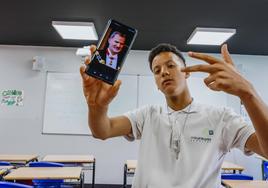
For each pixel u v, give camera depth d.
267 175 3.79
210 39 4.30
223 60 0.59
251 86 0.56
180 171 0.84
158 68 0.95
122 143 5.08
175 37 4.42
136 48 5.15
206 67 0.57
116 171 5.01
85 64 0.78
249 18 3.60
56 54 5.27
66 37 4.40
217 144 0.86
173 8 3.37
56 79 5.20
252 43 4.65
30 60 5.25
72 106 5.14
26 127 5.08
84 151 5.04
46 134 5.07
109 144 5.07
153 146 0.91
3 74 5.20
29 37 4.71
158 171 0.86
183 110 0.93
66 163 3.81
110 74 0.78
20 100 5.14
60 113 5.12
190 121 0.91
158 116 0.95
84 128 5.09
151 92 5.20
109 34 0.83
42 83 5.20
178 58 0.95
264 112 0.55
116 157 5.04
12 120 5.09
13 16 3.76
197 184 0.81
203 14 3.51
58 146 5.04
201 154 0.85
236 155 5.11
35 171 2.82
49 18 3.80
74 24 3.81
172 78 0.92
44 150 5.03
